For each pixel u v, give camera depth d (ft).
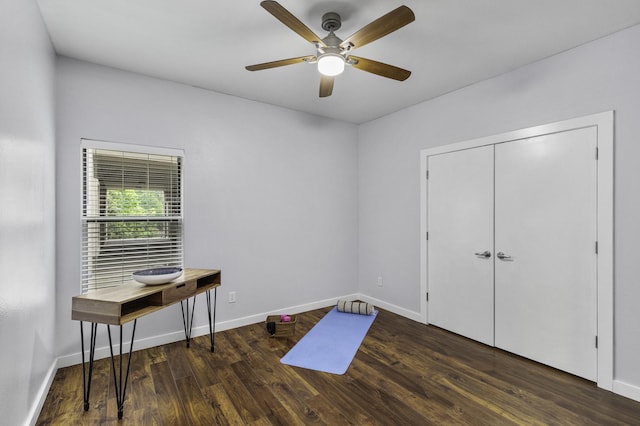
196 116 10.55
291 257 12.85
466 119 10.51
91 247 8.78
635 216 7.08
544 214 8.61
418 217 12.18
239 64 8.98
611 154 7.40
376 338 10.45
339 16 6.78
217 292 11.01
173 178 10.16
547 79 8.55
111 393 7.15
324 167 13.87
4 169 4.61
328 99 11.69
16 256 5.10
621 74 7.27
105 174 9.02
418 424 6.18
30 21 5.88
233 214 11.34
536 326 8.77
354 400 6.97
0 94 4.47
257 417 6.38
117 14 6.68
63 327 8.31
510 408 6.70
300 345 9.85
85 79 8.71
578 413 6.53
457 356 9.16
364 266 14.75
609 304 7.43
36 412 6.16
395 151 13.16
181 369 8.30
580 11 6.58
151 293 6.80
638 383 6.98
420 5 6.39
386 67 7.04
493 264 9.78
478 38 7.63
